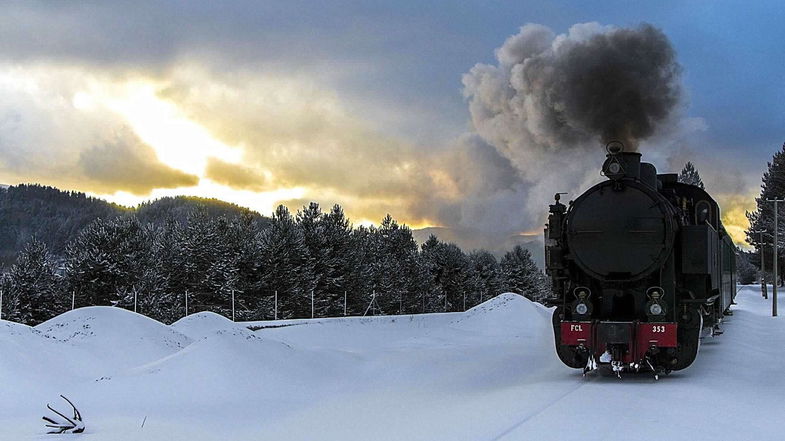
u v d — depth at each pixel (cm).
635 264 1445
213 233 5016
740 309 4178
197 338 2589
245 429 1212
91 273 4331
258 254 5038
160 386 1559
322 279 5481
